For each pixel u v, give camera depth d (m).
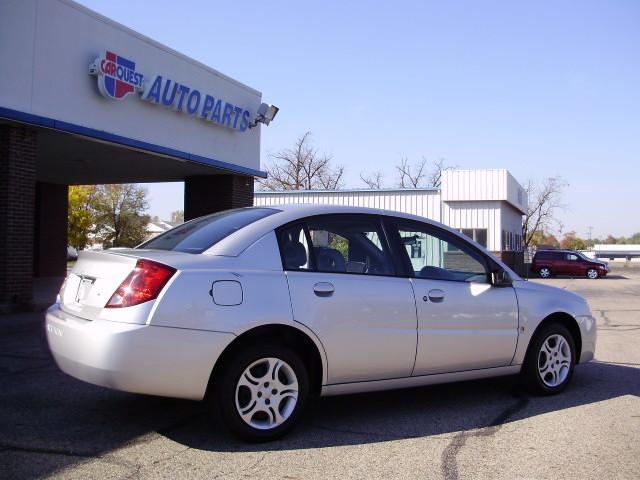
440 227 5.33
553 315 5.78
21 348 7.54
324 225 4.73
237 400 4.08
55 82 10.80
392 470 3.77
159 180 19.55
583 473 3.76
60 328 4.16
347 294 4.50
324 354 4.38
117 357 3.75
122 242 52.94
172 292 3.88
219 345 3.95
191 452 4.01
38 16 10.42
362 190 31.77
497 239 30.69
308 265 4.49
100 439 4.23
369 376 4.61
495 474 3.73
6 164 10.35
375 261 4.83
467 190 30.70
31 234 10.84
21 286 10.68
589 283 29.31
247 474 3.65
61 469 3.67
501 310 5.29
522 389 5.90
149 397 5.33
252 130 16.83
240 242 4.32
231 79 15.62
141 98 12.71
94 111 11.66
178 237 4.83
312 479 3.60
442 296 4.97
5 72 9.88
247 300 4.09
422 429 4.61
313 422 4.75
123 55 12.21
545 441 4.36
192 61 14.16
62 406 5.04
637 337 9.77
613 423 4.81
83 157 14.67
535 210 61.69
